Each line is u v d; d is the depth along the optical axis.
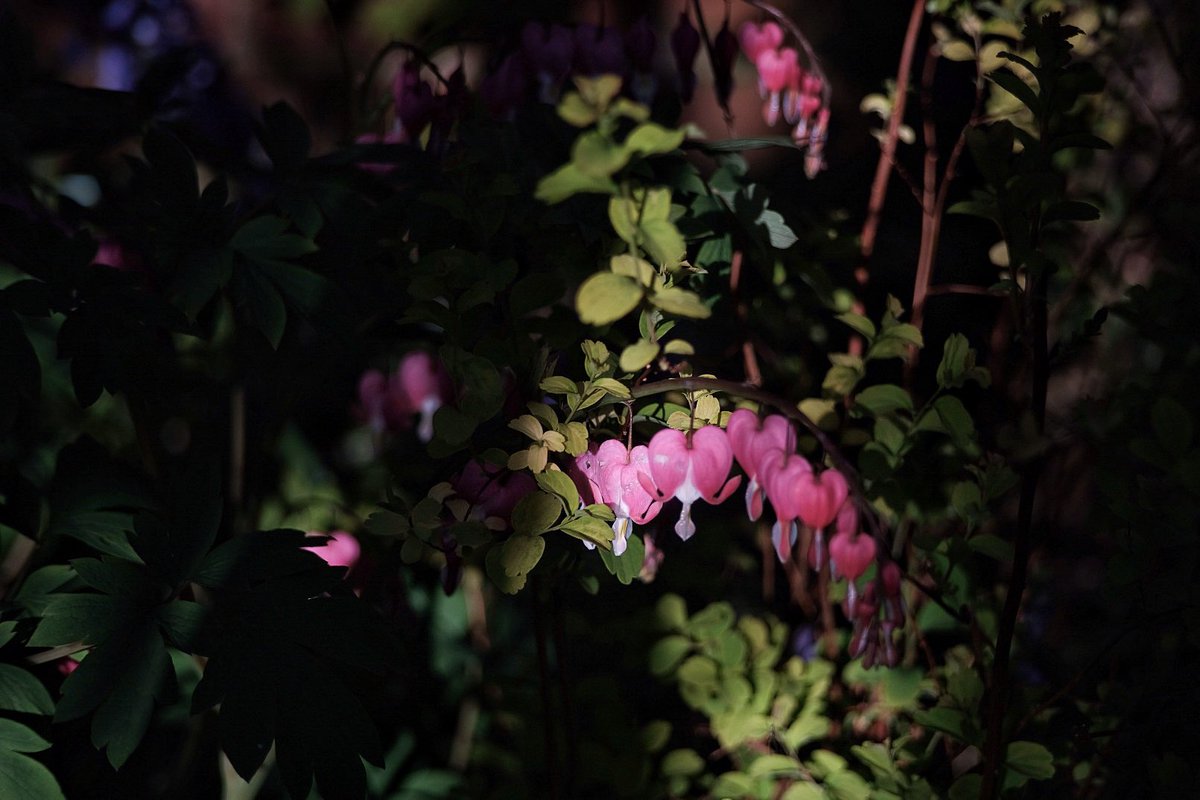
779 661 0.88
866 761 0.80
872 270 1.09
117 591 0.72
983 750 0.76
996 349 0.86
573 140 0.80
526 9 0.86
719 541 0.90
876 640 0.72
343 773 0.71
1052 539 0.91
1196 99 0.88
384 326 0.83
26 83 0.80
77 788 0.79
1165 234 0.89
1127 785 0.78
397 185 0.81
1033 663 0.87
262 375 0.88
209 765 0.91
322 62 1.56
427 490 0.78
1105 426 0.76
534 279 0.73
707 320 0.87
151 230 0.80
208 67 1.59
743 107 1.67
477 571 0.92
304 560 0.74
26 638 0.75
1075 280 0.88
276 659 0.72
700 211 0.80
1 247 0.75
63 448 0.80
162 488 0.81
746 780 0.81
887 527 0.81
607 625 0.85
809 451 0.80
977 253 1.14
